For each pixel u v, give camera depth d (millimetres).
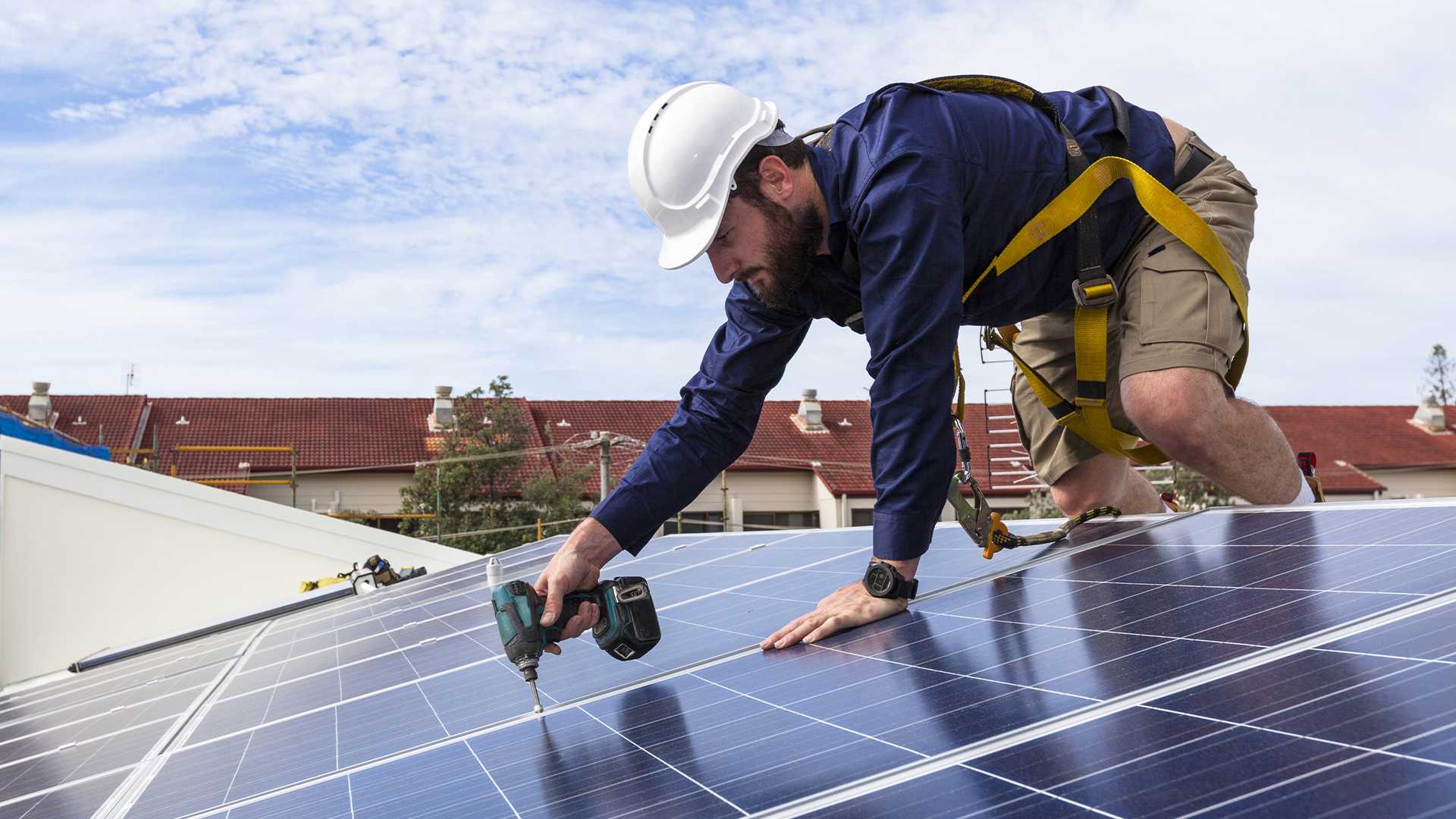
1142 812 893
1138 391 2654
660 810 1226
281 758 2023
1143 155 2734
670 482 2764
